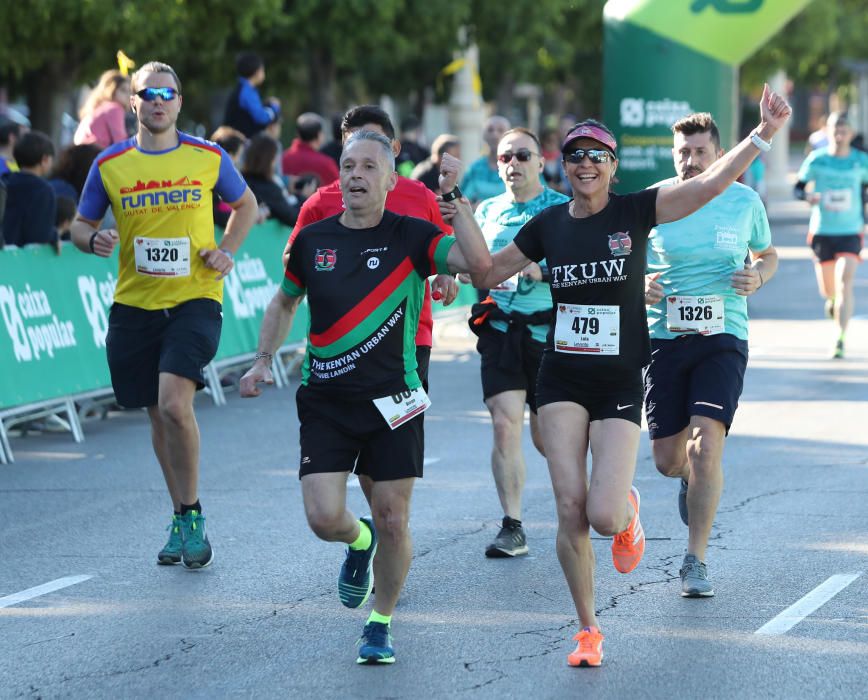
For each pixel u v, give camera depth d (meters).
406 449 15.63
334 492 15.55
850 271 39.41
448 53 76.50
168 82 19.83
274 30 69.06
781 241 79.69
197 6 60.34
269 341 16.52
